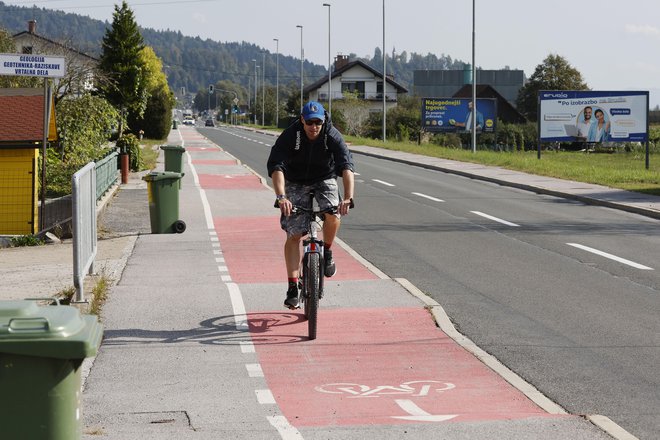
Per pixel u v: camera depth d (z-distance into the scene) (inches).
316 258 400.5
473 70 2325.3
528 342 406.6
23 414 188.9
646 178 1425.9
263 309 469.7
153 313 458.0
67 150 1561.3
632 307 486.9
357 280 552.1
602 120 1979.6
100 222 898.7
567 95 1994.3
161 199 804.6
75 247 467.2
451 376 345.7
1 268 647.8
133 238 780.6
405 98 5821.9
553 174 1542.8
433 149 2544.3
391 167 1868.8
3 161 1050.1
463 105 3213.6
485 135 4126.5
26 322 188.7
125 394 319.6
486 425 280.8
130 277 568.1
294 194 405.7
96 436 268.4
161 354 378.6
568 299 508.1
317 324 434.0
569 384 338.0
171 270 598.5
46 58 776.9
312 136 390.3
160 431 274.1
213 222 892.6
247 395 318.3
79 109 1590.8
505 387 330.3
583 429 276.8
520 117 5083.7
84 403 307.7
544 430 275.6
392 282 543.2
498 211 1018.7
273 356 375.2
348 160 398.0
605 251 705.0
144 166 1688.0
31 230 1053.2
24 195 1052.5
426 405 306.0
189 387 329.1
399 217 943.7
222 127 6801.2
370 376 344.8
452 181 1492.4
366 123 4220.0
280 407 303.4
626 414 300.7
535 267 623.2
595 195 1185.4
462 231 826.8
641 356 380.8
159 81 5364.2
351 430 274.7
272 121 6855.3
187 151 2463.1
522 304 492.7
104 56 2444.6
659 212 980.6
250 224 875.4
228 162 1918.1
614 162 2204.7
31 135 1043.3
